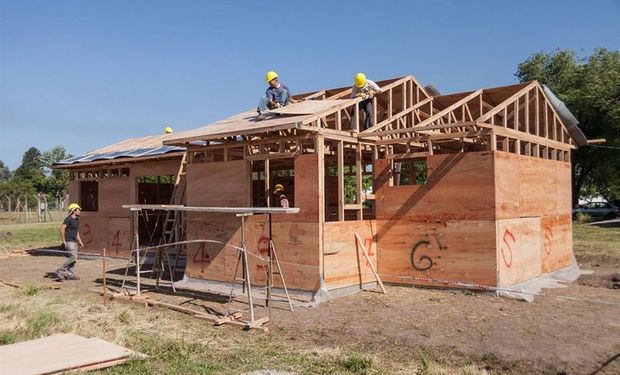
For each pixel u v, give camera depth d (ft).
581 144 48.29
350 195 75.97
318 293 32.63
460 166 34.65
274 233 34.88
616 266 49.06
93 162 58.08
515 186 35.88
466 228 34.24
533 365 20.71
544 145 41.83
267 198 35.81
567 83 117.80
